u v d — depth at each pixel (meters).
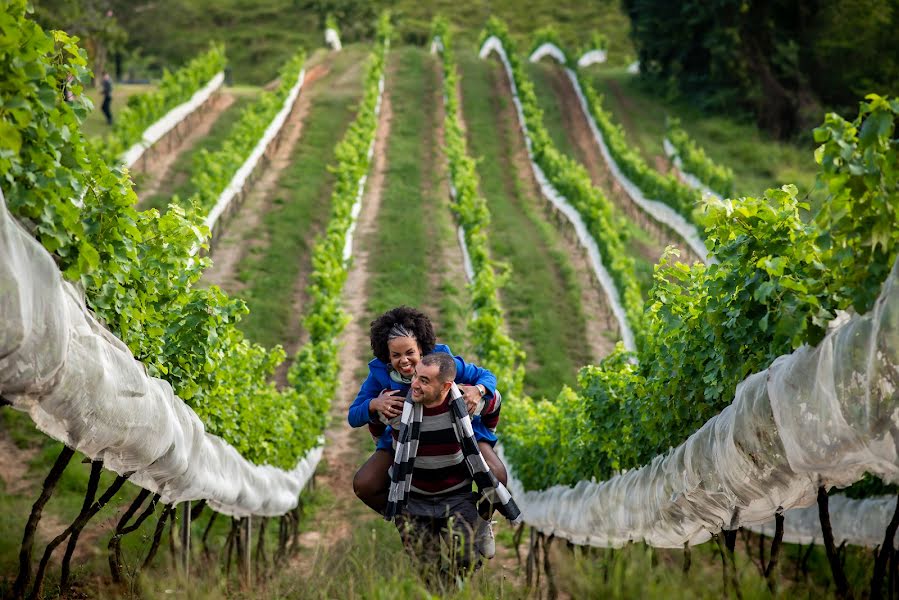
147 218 5.67
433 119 41.16
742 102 44.81
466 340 20.28
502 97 45.44
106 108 37.91
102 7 54.56
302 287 22.81
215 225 24.77
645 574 3.46
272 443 9.91
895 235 3.40
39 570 4.81
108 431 4.28
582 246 26.27
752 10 42.88
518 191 33.00
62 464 4.50
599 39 61.22
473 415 4.40
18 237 3.48
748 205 4.69
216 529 11.72
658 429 6.20
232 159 27.45
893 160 3.34
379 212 29.34
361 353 19.86
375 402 4.37
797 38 43.09
